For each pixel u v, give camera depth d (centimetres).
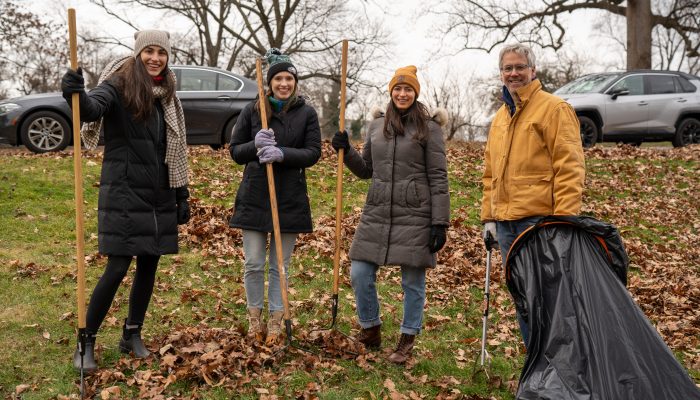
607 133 1398
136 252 401
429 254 438
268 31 2784
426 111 444
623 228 891
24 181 866
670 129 1424
